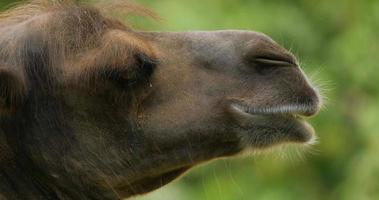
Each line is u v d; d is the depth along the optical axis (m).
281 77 17.98
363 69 32.84
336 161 33.34
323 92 18.78
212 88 18.09
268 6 32.31
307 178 33.06
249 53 18.09
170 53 18.28
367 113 32.09
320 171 33.44
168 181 18.62
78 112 17.94
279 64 18.03
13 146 17.91
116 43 17.73
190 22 29.83
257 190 32.16
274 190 32.34
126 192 18.48
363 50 32.91
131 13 18.94
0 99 17.64
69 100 17.91
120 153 18.08
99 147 18.03
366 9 33.44
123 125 18.02
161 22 20.83
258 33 18.34
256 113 17.91
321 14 33.72
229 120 18.00
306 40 32.75
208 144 18.14
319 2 33.75
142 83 17.98
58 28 18.00
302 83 17.98
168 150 18.14
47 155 17.97
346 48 32.91
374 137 31.73
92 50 17.84
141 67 17.91
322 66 32.66
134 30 18.52
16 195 17.97
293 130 18.03
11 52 17.81
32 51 17.86
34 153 17.97
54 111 17.94
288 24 32.25
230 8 31.08
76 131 17.98
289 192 32.56
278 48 18.19
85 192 18.19
